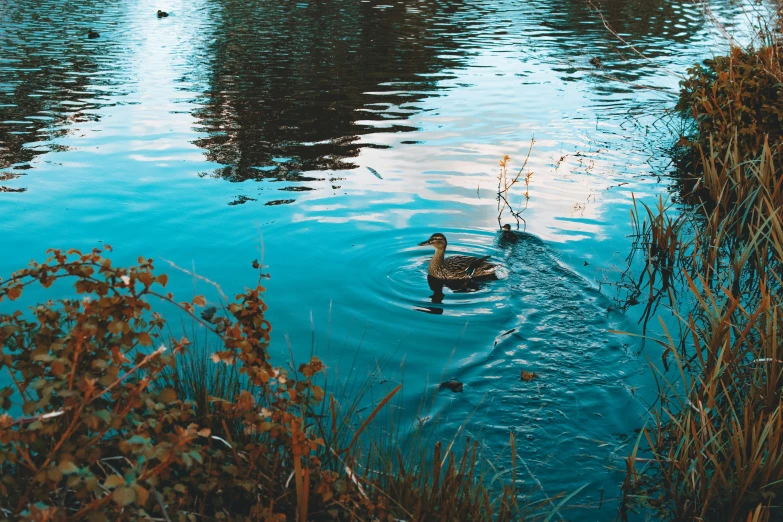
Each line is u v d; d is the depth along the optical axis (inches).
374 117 621.9
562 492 204.7
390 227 390.3
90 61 836.6
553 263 353.7
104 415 124.2
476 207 421.7
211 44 951.0
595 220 405.1
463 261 337.1
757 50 505.7
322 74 788.0
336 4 1327.5
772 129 438.9
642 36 1005.2
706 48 901.8
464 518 175.2
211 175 468.4
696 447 204.2
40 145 532.1
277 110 641.6
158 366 145.1
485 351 277.9
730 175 413.4
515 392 251.4
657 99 685.9
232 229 380.8
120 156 506.9
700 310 307.7
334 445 184.9
